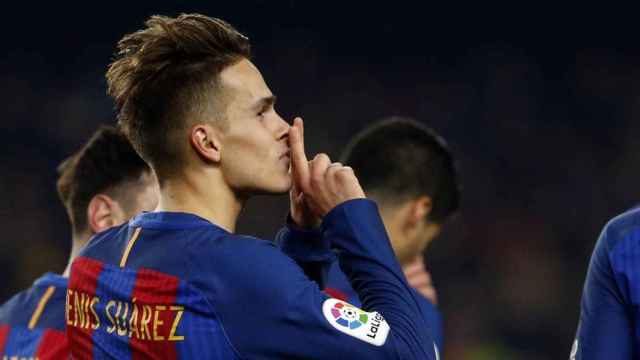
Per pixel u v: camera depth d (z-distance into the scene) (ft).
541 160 167.32
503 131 171.94
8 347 31.12
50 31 170.50
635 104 177.27
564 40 184.24
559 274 145.07
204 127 23.36
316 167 24.88
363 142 37.35
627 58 183.21
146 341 22.74
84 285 24.20
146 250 23.44
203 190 23.61
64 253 143.13
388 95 178.40
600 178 164.86
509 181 163.22
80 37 171.32
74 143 154.71
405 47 184.75
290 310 21.97
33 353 30.73
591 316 25.21
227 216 23.89
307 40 180.75
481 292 141.28
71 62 169.58
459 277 142.41
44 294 31.89
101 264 24.09
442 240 144.56
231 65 23.72
